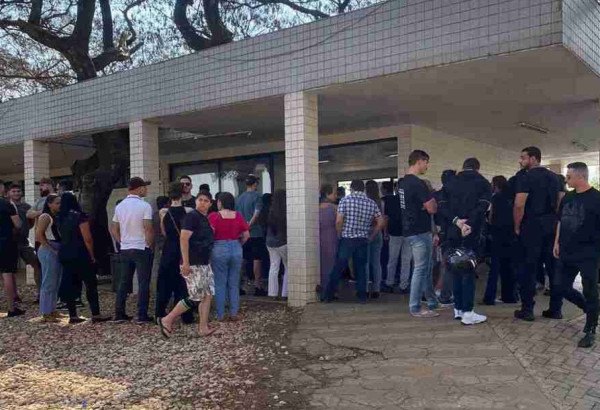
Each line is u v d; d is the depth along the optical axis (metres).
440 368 5.39
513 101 9.19
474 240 6.43
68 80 14.48
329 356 5.98
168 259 7.68
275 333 6.93
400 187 7.01
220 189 14.83
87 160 13.34
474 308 7.20
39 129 11.92
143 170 10.20
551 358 5.46
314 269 8.22
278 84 8.39
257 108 9.27
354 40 7.68
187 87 9.45
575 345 5.77
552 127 11.73
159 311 7.87
